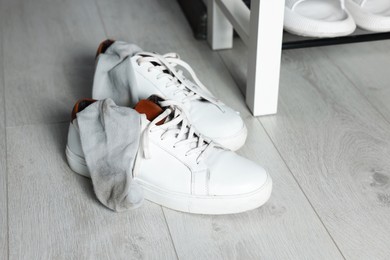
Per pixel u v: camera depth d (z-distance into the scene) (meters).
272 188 1.06
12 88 1.38
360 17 1.40
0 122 1.26
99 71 1.16
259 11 1.12
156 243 0.95
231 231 0.97
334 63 1.46
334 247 0.93
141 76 1.13
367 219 0.99
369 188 1.06
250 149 1.17
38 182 1.08
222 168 0.99
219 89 1.37
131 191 0.99
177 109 1.02
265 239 0.95
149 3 1.78
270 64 1.20
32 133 1.22
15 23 1.66
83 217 1.00
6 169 1.12
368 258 0.91
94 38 1.59
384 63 1.46
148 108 1.03
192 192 0.98
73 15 1.71
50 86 1.39
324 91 1.35
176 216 1.00
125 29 1.64
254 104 1.25
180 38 1.60
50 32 1.62
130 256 0.92
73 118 1.06
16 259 0.92
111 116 0.99
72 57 1.51
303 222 0.98
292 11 1.35
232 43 1.55
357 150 1.16
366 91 1.35
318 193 1.05
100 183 0.99
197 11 1.57
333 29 1.33
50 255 0.93
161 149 0.99
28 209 1.02
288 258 0.92
